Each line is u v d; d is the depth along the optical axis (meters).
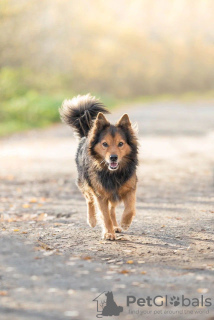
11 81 42.25
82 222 10.38
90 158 9.31
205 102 85.56
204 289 6.28
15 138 30.20
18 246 8.31
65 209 11.77
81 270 7.06
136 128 9.57
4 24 37.91
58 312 5.54
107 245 8.55
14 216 11.07
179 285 6.43
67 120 11.04
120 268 7.19
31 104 42.62
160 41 118.62
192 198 13.13
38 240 8.78
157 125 37.44
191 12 122.81
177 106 70.00
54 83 55.97
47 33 43.97
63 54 63.66
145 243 8.70
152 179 16.22
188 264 7.42
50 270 7.04
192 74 122.94
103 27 98.31
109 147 8.95
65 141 27.95
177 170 17.95
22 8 37.75
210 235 9.20
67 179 16.22
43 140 28.80
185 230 9.59
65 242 8.73
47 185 15.28
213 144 25.62
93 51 93.31
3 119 38.75
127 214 9.10
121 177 9.09
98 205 9.24
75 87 78.00
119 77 104.38
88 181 9.45
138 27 112.62
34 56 46.62
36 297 5.98
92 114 10.94
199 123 39.25
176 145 25.41
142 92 113.56
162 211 11.45
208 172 17.44
